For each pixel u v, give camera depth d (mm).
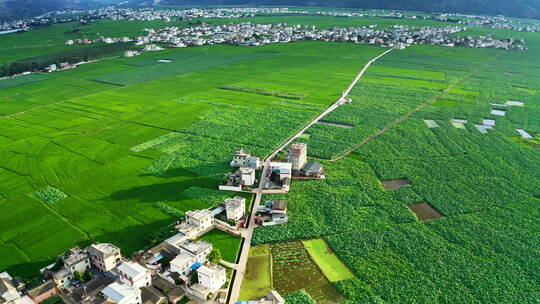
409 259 97375
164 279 90188
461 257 97500
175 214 115812
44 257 99500
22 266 96375
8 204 122625
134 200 124125
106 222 113125
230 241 105438
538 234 106125
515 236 105250
